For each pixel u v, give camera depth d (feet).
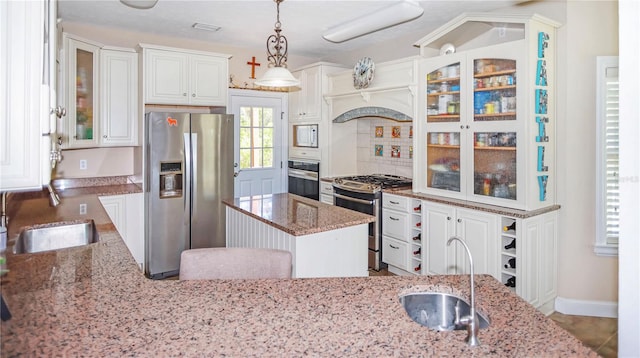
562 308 10.98
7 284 5.11
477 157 11.28
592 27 10.31
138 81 14.44
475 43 12.35
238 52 17.44
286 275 6.08
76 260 6.15
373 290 5.10
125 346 3.63
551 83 10.63
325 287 5.19
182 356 3.49
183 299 4.71
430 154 12.68
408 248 13.01
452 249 11.49
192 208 14.47
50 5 4.44
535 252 10.32
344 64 18.44
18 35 3.76
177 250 14.37
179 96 14.64
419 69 12.84
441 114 12.23
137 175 15.02
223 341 3.76
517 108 10.25
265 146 18.44
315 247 8.62
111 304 4.53
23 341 3.68
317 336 3.89
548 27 10.46
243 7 11.98
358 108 15.34
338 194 15.43
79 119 12.94
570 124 10.64
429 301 5.20
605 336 9.74
